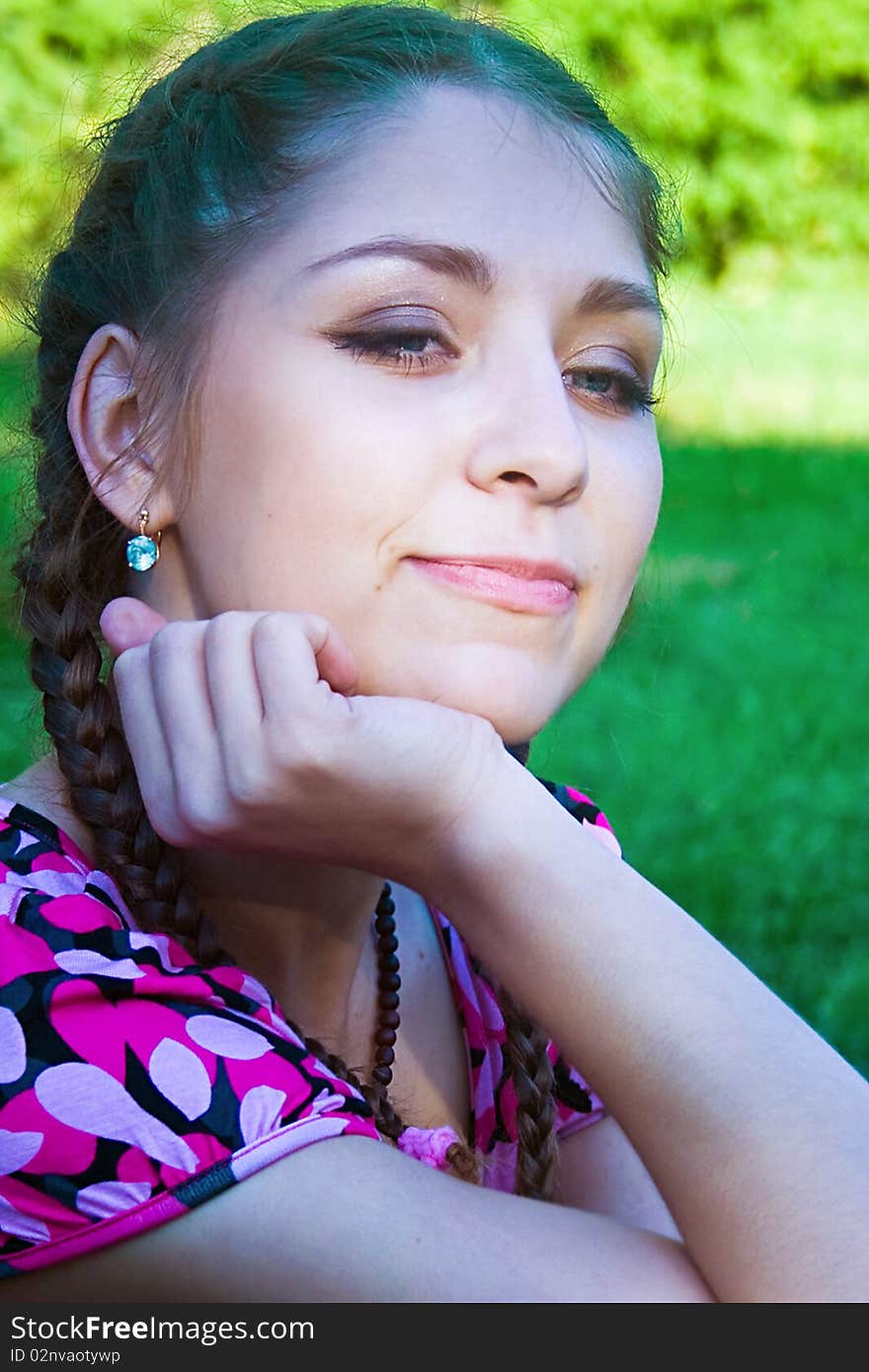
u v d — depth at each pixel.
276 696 1.47
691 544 7.54
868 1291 1.31
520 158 1.67
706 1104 1.40
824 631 6.31
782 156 13.95
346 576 1.57
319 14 1.83
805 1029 1.45
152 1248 1.35
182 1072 1.39
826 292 14.19
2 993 1.40
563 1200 2.06
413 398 1.57
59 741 1.69
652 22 13.27
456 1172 1.85
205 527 1.66
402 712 1.51
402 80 1.69
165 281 1.71
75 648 1.71
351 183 1.62
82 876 1.62
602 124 1.82
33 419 1.96
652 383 1.80
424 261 1.59
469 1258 1.35
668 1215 2.05
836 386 11.48
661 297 1.98
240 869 1.77
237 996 1.50
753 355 12.16
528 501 1.58
